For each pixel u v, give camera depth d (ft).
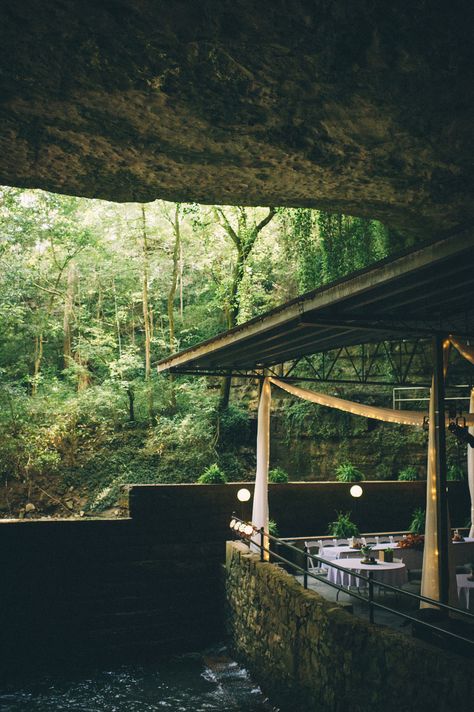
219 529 41.93
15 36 20.29
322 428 61.77
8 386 57.57
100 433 62.03
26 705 30.71
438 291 22.90
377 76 22.16
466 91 22.93
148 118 24.61
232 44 20.77
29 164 28.48
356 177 29.71
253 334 29.78
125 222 66.69
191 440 61.26
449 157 27.43
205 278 73.05
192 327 72.23
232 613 37.37
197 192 31.86
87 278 71.26
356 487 43.80
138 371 67.51
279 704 28.35
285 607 28.60
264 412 40.22
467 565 34.91
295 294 65.82
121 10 19.31
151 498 40.42
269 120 24.75
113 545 39.24
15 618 36.73
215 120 24.64
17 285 61.26
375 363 61.26
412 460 58.44
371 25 20.06
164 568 40.06
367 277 21.09
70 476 58.18
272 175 29.53
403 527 47.91
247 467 62.44
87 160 28.07
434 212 34.06
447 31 20.24
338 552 35.04
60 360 71.31
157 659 38.17
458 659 17.43
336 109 24.09
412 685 18.93
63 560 38.11
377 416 32.89
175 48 20.93
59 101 23.57
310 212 54.54
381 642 20.71
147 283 67.97
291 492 45.37
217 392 65.31
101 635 37.99
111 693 32.27
